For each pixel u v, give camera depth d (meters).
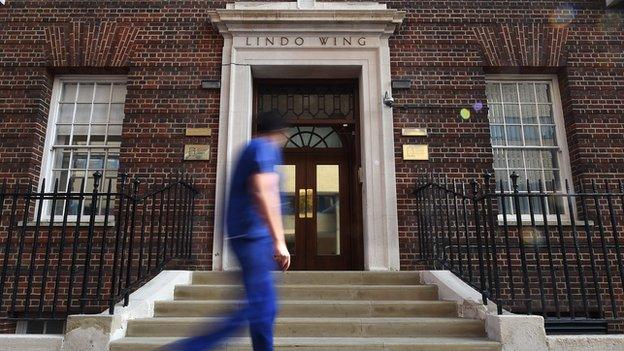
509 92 7.91
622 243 6.85
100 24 7.66
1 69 7.43
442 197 6.91
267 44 7.59
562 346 4.29
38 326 6.59
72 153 7.51
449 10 7.84
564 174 7.45
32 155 7.12
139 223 6.84
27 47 7.54
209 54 7.63
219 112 7.37
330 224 7.84
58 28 7.62
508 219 7.01
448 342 4.37
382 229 6.95
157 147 7.20
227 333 2.80
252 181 3.06
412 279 6.19
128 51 7.57
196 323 4.72
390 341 4.44
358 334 4.80
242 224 3.00
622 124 7.38
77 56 7.53
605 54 7.68
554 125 7.71
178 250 6.29
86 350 4.23
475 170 7.19
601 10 7.87
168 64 7.55
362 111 7.56
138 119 7.30
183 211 6.62
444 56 7.65
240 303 2.91
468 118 7.39
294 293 5.71
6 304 6.42
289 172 8.01
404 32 7.75
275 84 8.04
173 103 7.39
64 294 6.50
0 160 7.04
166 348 2.91
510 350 4.29
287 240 7.75
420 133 7.29
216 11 7.54
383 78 7.49
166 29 7.71
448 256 6.64
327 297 5.70
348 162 8.03
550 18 7.82
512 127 7.75
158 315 5.20
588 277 6.70
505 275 6.66
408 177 7.14
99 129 7.61
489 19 7.80
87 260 4.52
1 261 6.59
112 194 4.76
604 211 6.99
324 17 7.58
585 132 7.34
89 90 7.79
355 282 6.14
